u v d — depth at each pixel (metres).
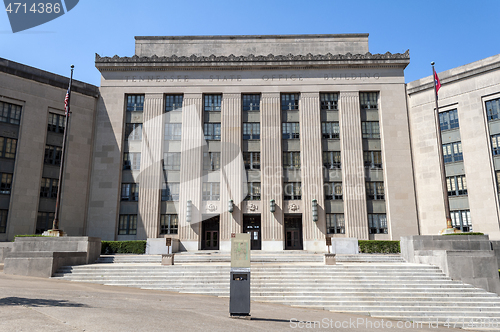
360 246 30.92
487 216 29.27
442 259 18.81
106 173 32.94
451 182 31.66
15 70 30.06
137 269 18.67
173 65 34.91
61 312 8.70
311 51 37.41
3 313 8.05
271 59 35.22
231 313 10.28
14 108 30.09
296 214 33.28
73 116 32.91
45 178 30.84
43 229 30.08
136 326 7.82
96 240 23.70
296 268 18.58
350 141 34.06
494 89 30.38
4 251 23.36
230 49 37.38
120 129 33.72
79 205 31.98
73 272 18.86
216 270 18.56
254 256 26.81
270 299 15.59
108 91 34.53
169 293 15.67
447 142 32.38
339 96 35.19
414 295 16.30
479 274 18.20
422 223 32.41
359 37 37.62
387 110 34.53
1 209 28.38
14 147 29.62
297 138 34.69
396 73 35.16
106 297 12.55
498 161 29.61
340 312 14.56
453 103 32.22
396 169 33.44
